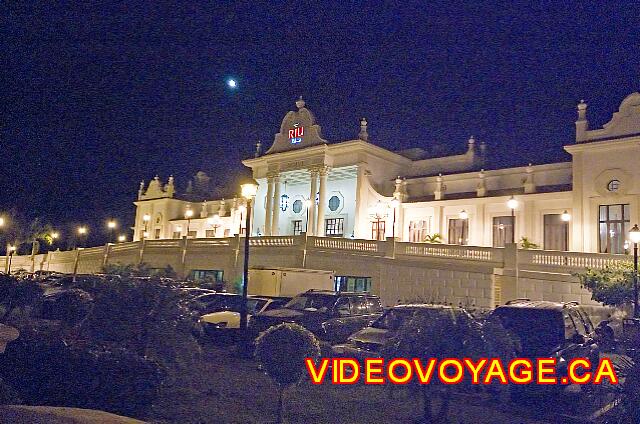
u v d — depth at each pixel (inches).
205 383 408.8
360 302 690.2
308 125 1707.7
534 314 405.4
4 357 311.4
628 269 721.0
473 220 1360.7
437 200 1430.9
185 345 382.3
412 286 1001.5
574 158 1175.0
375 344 461.7
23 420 246.1
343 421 323.3
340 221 1654.8
